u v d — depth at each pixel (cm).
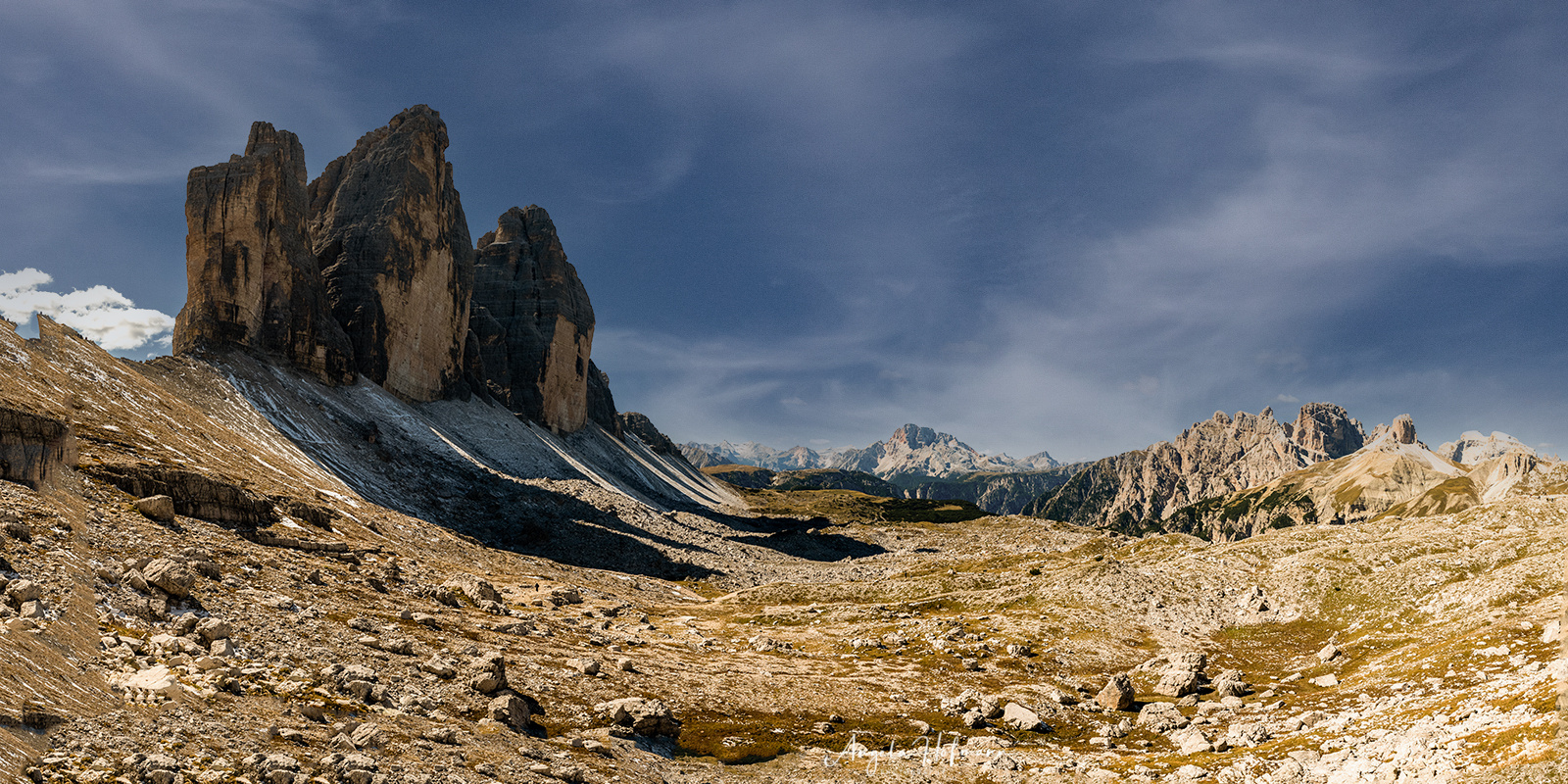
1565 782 2647
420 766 4384
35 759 3198
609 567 18638
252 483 12462
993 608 14875
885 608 15238
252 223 19412
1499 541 13988
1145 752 7338
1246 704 8962
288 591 7919
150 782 3306
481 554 15738
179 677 4650
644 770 5725
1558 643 8056
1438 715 5988
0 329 11356
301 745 4284
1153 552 19075
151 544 7456
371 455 19312
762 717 7819
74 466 8531
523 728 6016
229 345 18750
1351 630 12225
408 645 7094
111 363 13775
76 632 4625
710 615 15062
